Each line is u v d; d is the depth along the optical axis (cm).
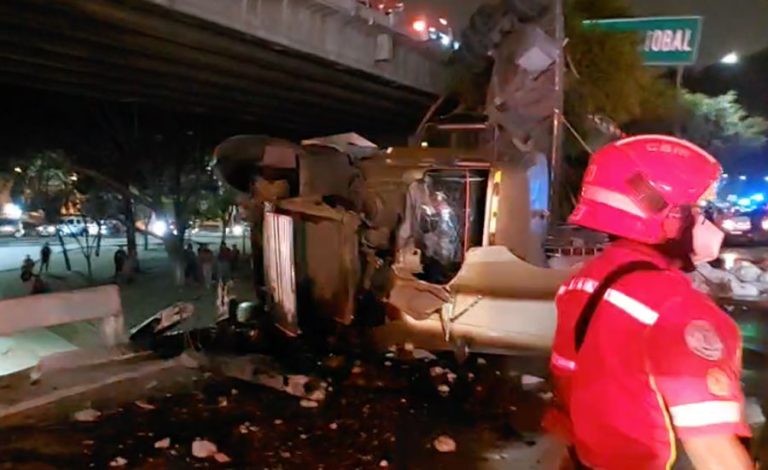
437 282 912
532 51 1393
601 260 217
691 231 209
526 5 1454
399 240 897
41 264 3055
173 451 552
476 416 642
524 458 550
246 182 971
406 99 2852
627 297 199
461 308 808
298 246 876
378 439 588
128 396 684
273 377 720
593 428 202
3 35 1507
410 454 557
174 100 2464
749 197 5547
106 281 2852
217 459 539
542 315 778
